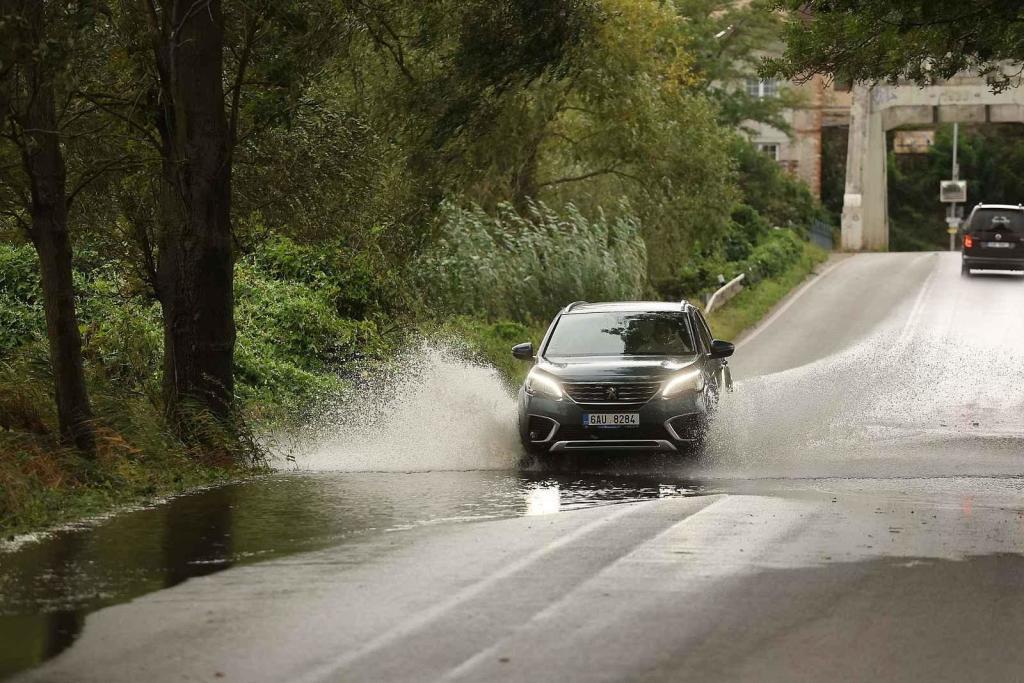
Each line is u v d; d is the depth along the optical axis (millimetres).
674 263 70812
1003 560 15984
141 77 28953
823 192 146375
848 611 13484
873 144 125438
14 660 12125
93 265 40000
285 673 11555
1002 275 84375
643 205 66375
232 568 16172
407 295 47625
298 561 16500
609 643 12344
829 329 65688
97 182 29594
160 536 18703
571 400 26422
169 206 29359
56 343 25156
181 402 28672
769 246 95000
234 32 29984
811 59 38219
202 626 13234
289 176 32719
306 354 42344
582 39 38844
